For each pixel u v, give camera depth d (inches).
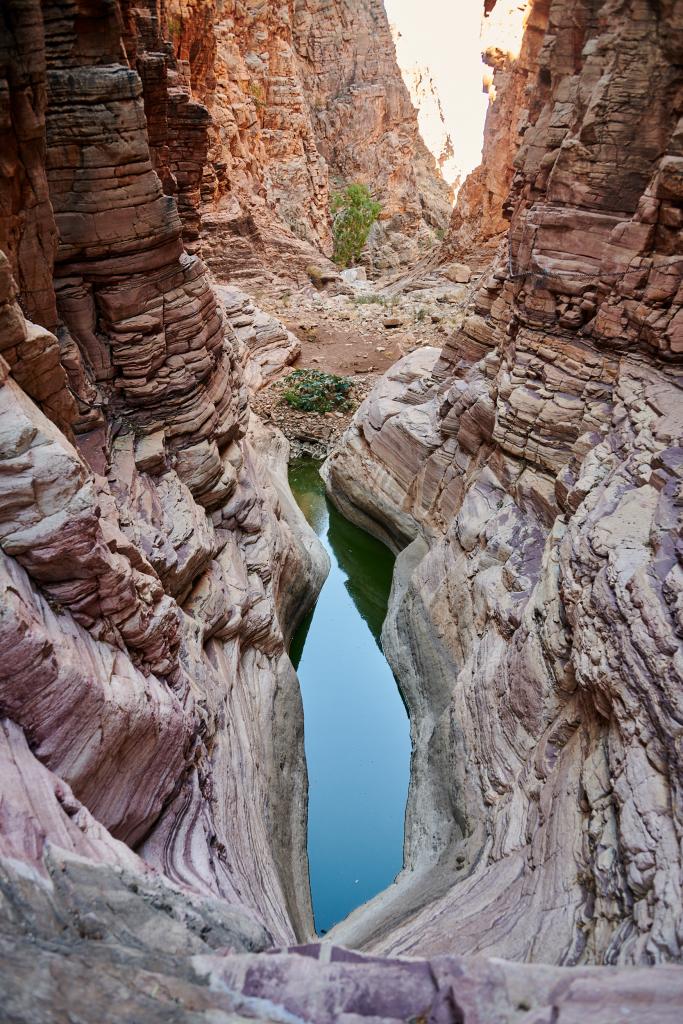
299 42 2225.6
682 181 493.7
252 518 575.2
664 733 286.8
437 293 1429.6
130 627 311.9
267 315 1146.7
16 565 271.3
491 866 365.4
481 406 641.0
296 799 493.0
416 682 592.1
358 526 839.1
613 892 272.1
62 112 421.7
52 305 425.7
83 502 274.7
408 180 2311.8
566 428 546.9
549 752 373.7
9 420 263.6
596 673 336.5
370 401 874.8
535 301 589.9
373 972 175.5
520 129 746.8
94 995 156.6
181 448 513.0
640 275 528.1
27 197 385.7
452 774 466.6
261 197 1572.3
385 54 2251.5
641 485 426.0
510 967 174.6
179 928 204.8
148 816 295.0
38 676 244.8
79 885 203.3
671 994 163.8
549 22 663.8
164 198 467.5
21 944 165.8
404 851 486.0
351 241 1978.3
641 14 522.3
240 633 501.4
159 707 306.5
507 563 519.5
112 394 478.0
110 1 413.1
